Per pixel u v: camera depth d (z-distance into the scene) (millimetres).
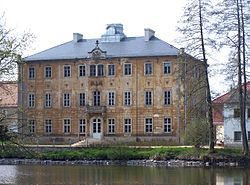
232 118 87500
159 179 53562
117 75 100062
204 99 73562
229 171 61312
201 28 73688
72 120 102250
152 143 93812
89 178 55188
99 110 99938
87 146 84625
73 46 106188
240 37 71938
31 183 50938
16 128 42312
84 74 102188
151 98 97938
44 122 103750
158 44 100562
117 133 99375
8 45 40469
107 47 102938
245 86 72938
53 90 103688
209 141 73438
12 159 77875
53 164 75125
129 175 57969
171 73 96688
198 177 55031
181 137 91938
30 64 105062
